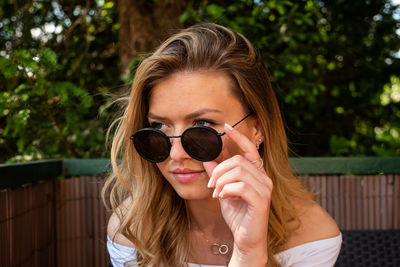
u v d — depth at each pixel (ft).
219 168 3.28
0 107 7.34
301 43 11.53
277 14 11.12
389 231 6.36
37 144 8.73
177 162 3.61
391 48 13.39
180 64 3.49
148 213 4.53
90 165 6.91
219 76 3.55
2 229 5.00
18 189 5.42
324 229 4.36
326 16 13.03
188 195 3.68
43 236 6.20
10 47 10.55
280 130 4.38
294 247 4.31
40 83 7.59
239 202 3.48
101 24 12.37
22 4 11.10
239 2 10.82
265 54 9.66
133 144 4.13
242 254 3.39
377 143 13.19
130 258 4.80
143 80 3.67
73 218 6.87
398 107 13.65
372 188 7.04
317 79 12.88
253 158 3.42
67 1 11.68
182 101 3.48
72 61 11.48
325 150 12.99
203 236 4.60
